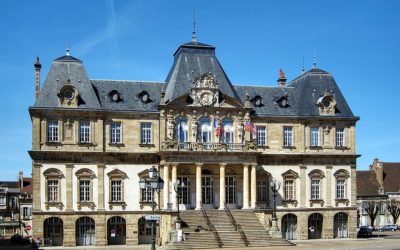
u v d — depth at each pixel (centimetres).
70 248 7406
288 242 7206
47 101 7925
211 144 8088
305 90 9106
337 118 8925
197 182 7994
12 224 13062
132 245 7931
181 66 8575
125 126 8162
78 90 8125
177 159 7950
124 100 8306
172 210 7538
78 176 7912
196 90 8275
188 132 8238
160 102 8169
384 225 12825
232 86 8712
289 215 8675
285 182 8700
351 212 8906
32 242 7681
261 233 7362
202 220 7594
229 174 8425
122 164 8100
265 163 8638
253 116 8612
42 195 7775
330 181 8862
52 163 7850
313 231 8731
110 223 8019
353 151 8981
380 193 13812
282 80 9669
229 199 8388
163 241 7431
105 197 7994
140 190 8112
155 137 8244
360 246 7038
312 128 8906
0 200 13550
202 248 6775
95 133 8025
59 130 7900
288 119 8806
